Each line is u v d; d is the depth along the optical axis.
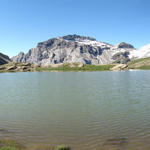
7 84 82.62
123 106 33.72
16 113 29.42
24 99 42.84
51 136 19.50
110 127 22.19
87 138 18.88
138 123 23.50
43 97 45.47
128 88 62.53
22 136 19.50
